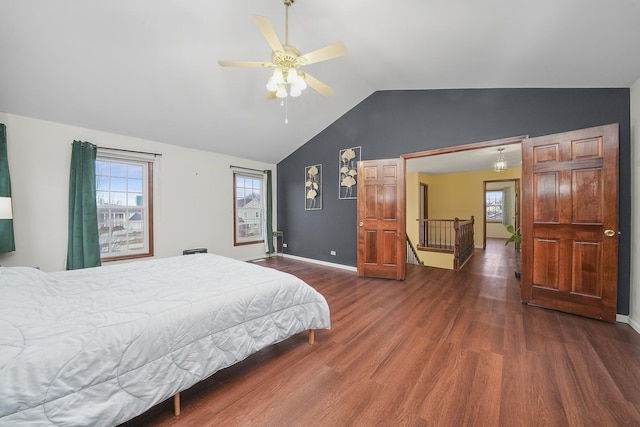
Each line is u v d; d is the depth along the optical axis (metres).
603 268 2.45
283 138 5.01
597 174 2.45
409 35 2.47
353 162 4.60
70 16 2.15
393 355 1.93
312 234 5.29
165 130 3.91
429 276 4.21
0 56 2.34
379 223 4.08
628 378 1.63
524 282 2.92
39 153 3.14
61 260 3.30
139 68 2.78
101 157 3.64
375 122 4.27
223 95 3.47
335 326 2.43
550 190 2.72
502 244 7.73
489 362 1.82
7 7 2.00
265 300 1.81
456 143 3.48
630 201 2.45
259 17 1.57
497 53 2.44
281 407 1.44
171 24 2.36
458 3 1.92
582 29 1.85
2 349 1.00
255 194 5.78
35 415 0.98
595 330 2.28
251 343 1.70
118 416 1.16
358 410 1.41
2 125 2.82
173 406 1.46
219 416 1.38
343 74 3.54
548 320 2.50
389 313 2.72
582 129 2.53
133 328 1.26
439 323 2.47
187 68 2.91
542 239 2.79
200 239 4.71
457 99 3.48
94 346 1.13
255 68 3.11
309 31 2.55
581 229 2.54
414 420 1.33
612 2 1.56
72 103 3.03
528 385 1.58
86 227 3.33
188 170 4.54
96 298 1.56
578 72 2.41
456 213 7.68
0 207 2.46
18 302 1.40
